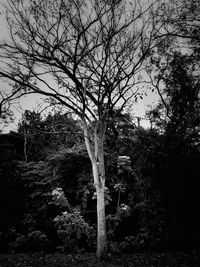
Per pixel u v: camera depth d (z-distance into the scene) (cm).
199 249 1441
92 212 1730
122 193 1772
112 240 1584
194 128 1669
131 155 1794
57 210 1853
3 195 1961
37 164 1911
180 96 1709
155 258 1182
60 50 1319
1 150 2009
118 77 1360
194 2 1334
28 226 1838
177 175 1627
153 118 1784
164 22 1368
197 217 1589
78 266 1038
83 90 1339
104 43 1324
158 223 1591
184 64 1686
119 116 1738
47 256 1295
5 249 1659
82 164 1794
